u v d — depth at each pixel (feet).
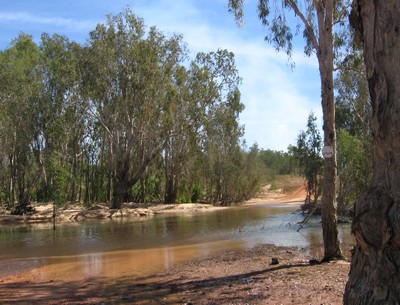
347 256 41.55
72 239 73.82
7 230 93.30
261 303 23.38
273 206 168.25
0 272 44.73
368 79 11.94
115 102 128.06
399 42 10.89
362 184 85.10
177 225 95.30
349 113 113.50
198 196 188.14
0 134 136.15
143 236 75.56
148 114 128.06
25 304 28.37
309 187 114.11
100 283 35.09
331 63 37.63
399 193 10.89
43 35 147.74
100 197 169.58
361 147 87.97
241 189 193.47
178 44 127.95
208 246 58.54
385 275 10.90
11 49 140.67
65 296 30.37
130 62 124.06
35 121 137.80
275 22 50.31
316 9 38.34
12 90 131.13
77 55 124.98
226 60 137.18
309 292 24.93
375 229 11.26
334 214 37.42
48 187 140.46
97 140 171.42
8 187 158.81
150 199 175.63
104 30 124.67
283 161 317.01
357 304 11.37
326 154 37.37
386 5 11.20
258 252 48.47
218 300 24.99
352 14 12.73
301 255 44.45
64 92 136.15
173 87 126.21
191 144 154.71
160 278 35.37
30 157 150.82
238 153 192.95
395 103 10.95
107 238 73.92
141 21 126.00
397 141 10.90
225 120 148.97
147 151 139.23
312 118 114.62
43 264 48.96
